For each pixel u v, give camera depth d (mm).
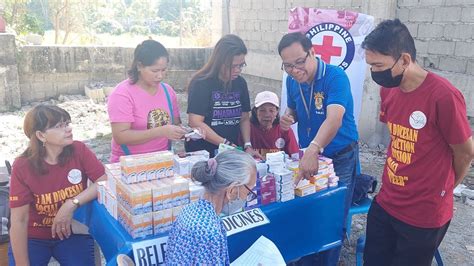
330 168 2812
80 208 2539
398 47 2076
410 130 2207
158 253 2066
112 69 10211
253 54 9250
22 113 8727
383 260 2588
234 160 1848
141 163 2131
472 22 5312
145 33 32562
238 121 3383
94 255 2674
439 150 2168
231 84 3244
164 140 3170
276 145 3443
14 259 2381
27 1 11945
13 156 6082
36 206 2408
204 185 1844
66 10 14625
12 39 8773
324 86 2910
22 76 9266
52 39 15375
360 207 3434
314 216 2695
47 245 2488
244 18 9477
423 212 2270
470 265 3578
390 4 6176
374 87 6484
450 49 5609
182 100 10109
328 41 4293
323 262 3016
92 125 7973
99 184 2477
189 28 18562
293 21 4465
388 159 2438
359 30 4172
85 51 9859
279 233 2531
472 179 5238
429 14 5797
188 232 1585
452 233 4098
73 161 2477
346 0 6852
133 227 2053
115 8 36219
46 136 2311
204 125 3182
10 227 2387
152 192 2055
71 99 9562
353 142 3105
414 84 2158
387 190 2457
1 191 2707
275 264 2193
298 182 2637
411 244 2344
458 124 2055
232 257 2318
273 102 3340
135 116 2986
